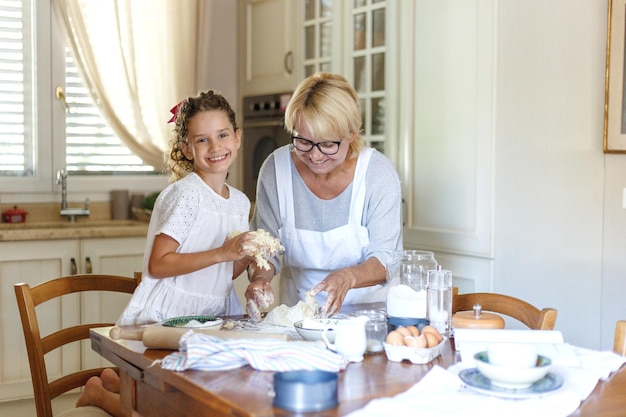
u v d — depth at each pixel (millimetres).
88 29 4109
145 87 4297
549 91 2971
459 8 3273
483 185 3197
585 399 1449
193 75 4414
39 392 2174
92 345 1954
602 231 2824
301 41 4191
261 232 1988
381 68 3697
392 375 1546
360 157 2359
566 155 2928
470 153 3256
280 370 1532
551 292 3002
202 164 2178
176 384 1510
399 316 1870
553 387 1428
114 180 4309
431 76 3436
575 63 2885
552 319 1969
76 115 4207
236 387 1436
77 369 3666
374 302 2418
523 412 1323
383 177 2352
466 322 1842
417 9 3486
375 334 1752
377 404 1323
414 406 1330
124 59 4160
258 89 4523
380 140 3730
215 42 4633
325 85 2150
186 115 2195
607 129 2766
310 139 2146
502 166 3143
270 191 2436
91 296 3678
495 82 3135
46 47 4090
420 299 1866
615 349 1808
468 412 1312
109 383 2307
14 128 4059
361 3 3795
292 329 1923
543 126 2996
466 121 3266
